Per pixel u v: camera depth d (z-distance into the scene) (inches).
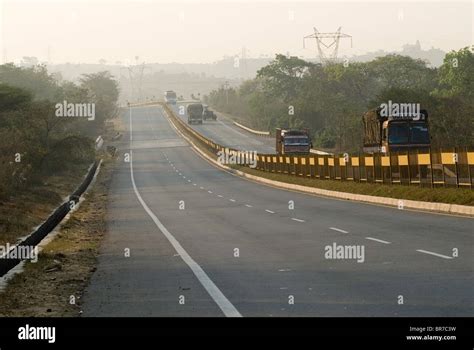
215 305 607.2
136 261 937.5
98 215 1808.6
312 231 1187.9
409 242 967.6
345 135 4047.7
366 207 1641.2
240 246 1029.2
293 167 2886.3
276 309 576.1
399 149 2252.7
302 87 7504.9
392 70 6402.6
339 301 595.5
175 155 4877.0
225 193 2429.9
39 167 2642.7
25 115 2792.8
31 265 914.1
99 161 4192.9
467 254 823.7
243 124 7578.7
